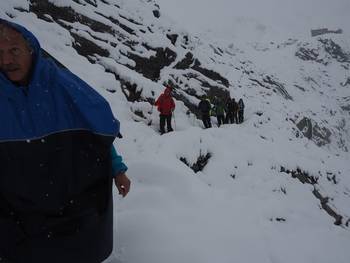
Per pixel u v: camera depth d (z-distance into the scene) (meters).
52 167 2.40
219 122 18.58
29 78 2.32
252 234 4.72
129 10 19.77
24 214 2.41
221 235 4.35
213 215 4.84
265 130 20.69
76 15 15.76
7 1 13.52
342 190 14.16
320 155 19.56
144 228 3.98
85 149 2.49
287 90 71.94
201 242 4.05
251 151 10.56
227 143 10.49
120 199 4.88
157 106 13.03
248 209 5.82
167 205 4.75
